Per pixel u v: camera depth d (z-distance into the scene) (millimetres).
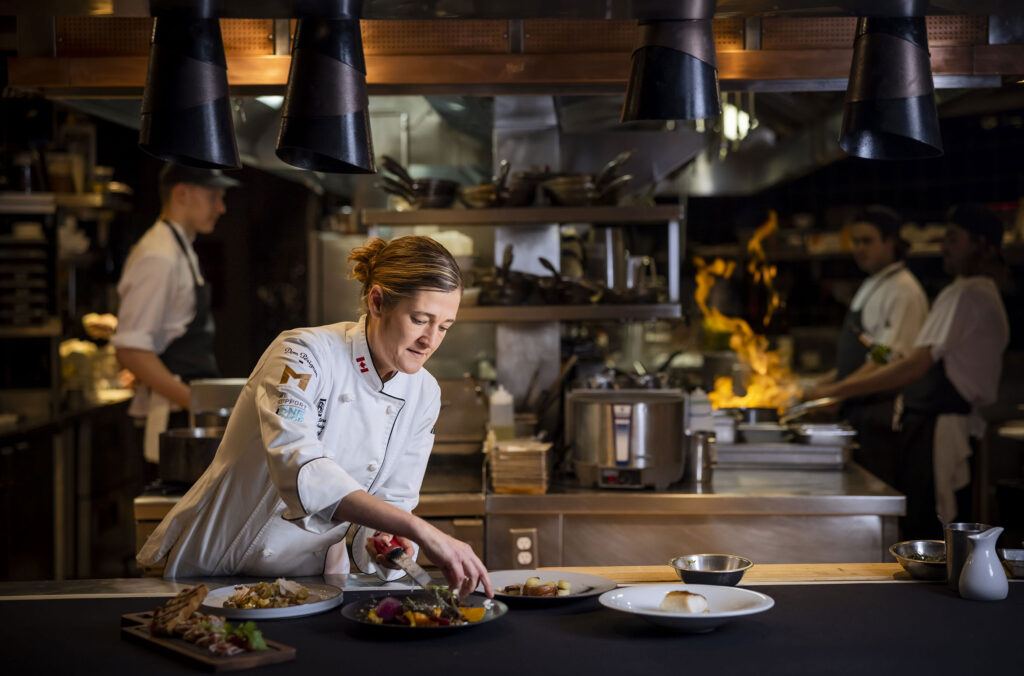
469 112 4754
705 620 1781
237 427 2266
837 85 3137
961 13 2273
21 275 5215
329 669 1652
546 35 3086
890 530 3350
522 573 2221
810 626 1885
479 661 1693
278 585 2029
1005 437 5273
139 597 2107
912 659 1700
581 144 4867
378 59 3098
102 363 6062
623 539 3395
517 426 3861
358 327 2199
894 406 4828
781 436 3986
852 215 6977
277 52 3055
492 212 4000
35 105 3781
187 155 2250
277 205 8258
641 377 3986
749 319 7309
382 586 2188
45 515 4957
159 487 3494
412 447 2328
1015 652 1735
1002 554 2268
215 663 1627
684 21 2299
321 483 1883
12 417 4859
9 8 2248
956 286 4559
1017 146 5875
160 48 2258
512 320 3980
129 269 4336
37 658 1718
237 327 8211
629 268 4086
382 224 4023
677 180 6496
